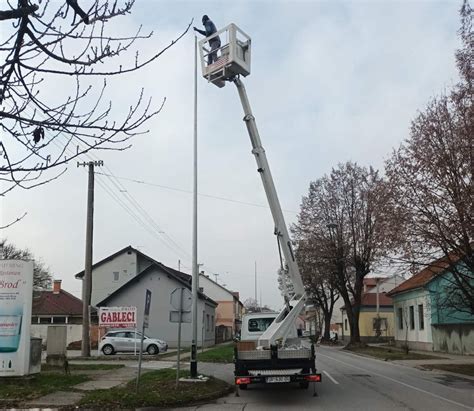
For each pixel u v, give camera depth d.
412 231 19.30
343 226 42.69
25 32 4.29
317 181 44.16
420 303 36.59
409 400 13.10
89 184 28.94
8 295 14.91
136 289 45.84
